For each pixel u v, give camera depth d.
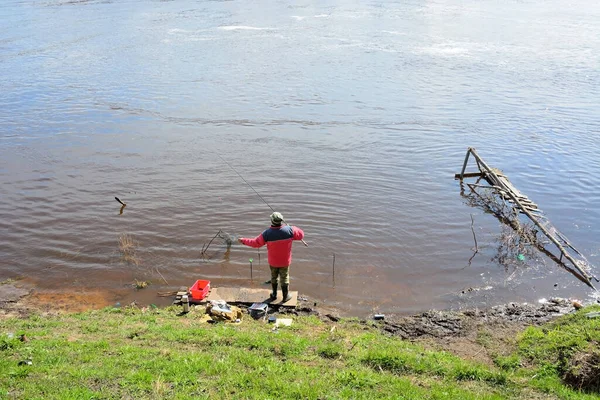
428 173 21.84
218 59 40.91
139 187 20.20
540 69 37.69
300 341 10.52
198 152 23.91
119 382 8.21
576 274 14.88
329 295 13.58
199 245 16.05
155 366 8.90
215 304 12.34
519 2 67.81
